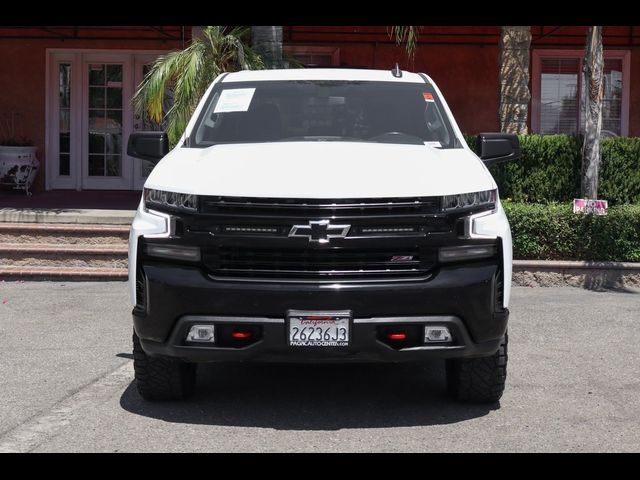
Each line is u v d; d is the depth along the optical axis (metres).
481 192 5.27
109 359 6.94
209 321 5.03
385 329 5.03
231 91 6.67
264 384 6.27
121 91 16.58
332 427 5.29
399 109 6.50
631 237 10.66
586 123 11.35
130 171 16.70
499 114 12.62
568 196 11.74
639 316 8.73
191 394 5.86
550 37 16.23
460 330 5.07
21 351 7.18
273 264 5.04
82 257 10.77
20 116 16.36
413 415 5.54
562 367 6.80
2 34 16.27
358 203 5.00
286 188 5.04
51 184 16.62
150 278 5.15
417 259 5.07
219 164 5.46
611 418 5.52
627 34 16.23
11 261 10.80
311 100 6.54
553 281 10.50
